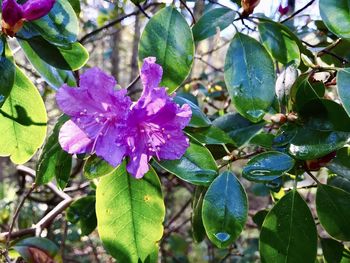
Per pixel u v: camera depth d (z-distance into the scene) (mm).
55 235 315
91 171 142
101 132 130
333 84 159
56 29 141
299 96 140
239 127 157
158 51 142
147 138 131
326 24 140
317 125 139
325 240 174
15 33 136
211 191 136
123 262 150
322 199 150
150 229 152
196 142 140
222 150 158
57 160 150
